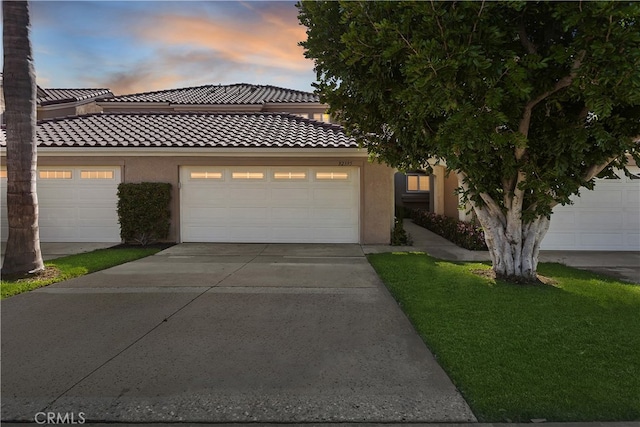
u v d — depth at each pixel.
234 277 6.84
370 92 5.69
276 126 13.07
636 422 2.63
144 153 10.67
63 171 10.93
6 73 6.68
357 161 10.76
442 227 13.04
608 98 4.32
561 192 5.78
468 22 4.50
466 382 3.14
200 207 10.98
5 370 3.36
